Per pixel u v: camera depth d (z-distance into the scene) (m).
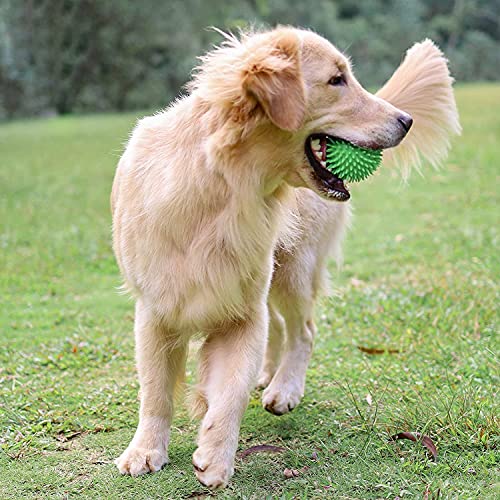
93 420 1.82
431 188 4.23
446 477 1.55
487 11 17.20
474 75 15.93
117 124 9.27
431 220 3.49
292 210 1.77
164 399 1.65
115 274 2.94
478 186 4.15
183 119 1.59
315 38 1.60
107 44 11.32
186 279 1.58
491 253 2.80
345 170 1.60
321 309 2.42
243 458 1.67
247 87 1.47
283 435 1.76
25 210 4.11
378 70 13.71
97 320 2.44
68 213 4.04
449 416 1.68
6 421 1.82
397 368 1.99
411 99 2.03
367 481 1.56
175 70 11.68
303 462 1.65
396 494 1.51
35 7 11.05
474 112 7.99
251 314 1.63
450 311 2.28
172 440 1.75
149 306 1.63
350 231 3.40
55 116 11.34
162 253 1.59
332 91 1.58
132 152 1.66
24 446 1.72
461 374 1.92
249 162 1.54
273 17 12.55
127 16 11.28
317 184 1.59
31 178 5.30
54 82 11.40
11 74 11.03
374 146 1.61
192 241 1.57
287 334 1.93
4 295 2.68
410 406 1.78
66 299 2.66
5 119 10.98
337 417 1.80
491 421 1.66
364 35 14.02
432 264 2.79
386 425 1.71
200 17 11.41
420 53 2.05
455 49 16.44
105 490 1.57
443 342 2.11
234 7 11.52
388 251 3.04
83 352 2.18
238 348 1.62
